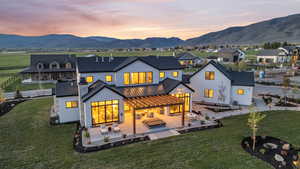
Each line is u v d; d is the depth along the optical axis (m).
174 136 18.05
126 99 22.03
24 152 15.35
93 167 12.84
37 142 17.28
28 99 33.81
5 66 86.62
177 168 12.38
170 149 15.16
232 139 16.59
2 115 25.12
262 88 40.31
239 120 22.09
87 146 16.22
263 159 13.27
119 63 28.23
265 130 18.31
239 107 27.78
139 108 18.77
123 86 26.33
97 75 26.03
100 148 15.87
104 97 20.69
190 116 22.17
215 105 29.23
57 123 22.17
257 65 77.88
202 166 12.52
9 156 14.69
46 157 14.49
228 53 98.69
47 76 52.97
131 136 18.20
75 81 27.72
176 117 23.69
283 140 16.05
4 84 47.25
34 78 51.81
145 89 25.77
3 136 18.55
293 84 42.22
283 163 12.66
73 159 14.11
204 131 19.22
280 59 86.94
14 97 34.44
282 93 35.41
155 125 19.98
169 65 30.72
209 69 30.05
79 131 19.80
